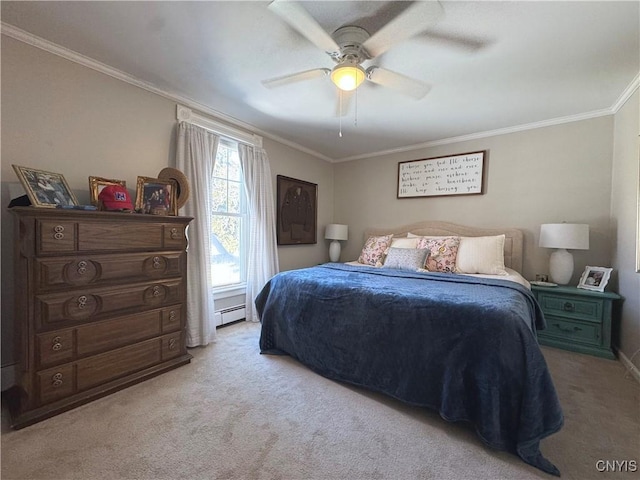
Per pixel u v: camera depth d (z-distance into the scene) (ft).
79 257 5.49
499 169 10.94
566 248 9.23
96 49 6.42
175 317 7.13
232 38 5.99
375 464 4.26
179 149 8.42
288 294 7.82
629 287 7.54
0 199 5.73
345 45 5.51
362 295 6.43
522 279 8.94
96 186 6.49
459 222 11.80
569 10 4.97
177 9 5.19
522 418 4.31
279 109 9.38
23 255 4.97
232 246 10.74
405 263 9.70
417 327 5.51
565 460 4.35
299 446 4.59
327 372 6.78
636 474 4.09
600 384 6.54
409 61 6.56
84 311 5.57
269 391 6.18
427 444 4.68
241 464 4.23
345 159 15.08
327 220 15.25
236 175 10.82
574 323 8.51
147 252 6.55
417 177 12.79
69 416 5.20
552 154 9.95
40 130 6.21
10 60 5.81
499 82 7.45
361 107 9.12
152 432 4.84
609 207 9.07
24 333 4.95
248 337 9.30
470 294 5.88
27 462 4.18
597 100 8.42
